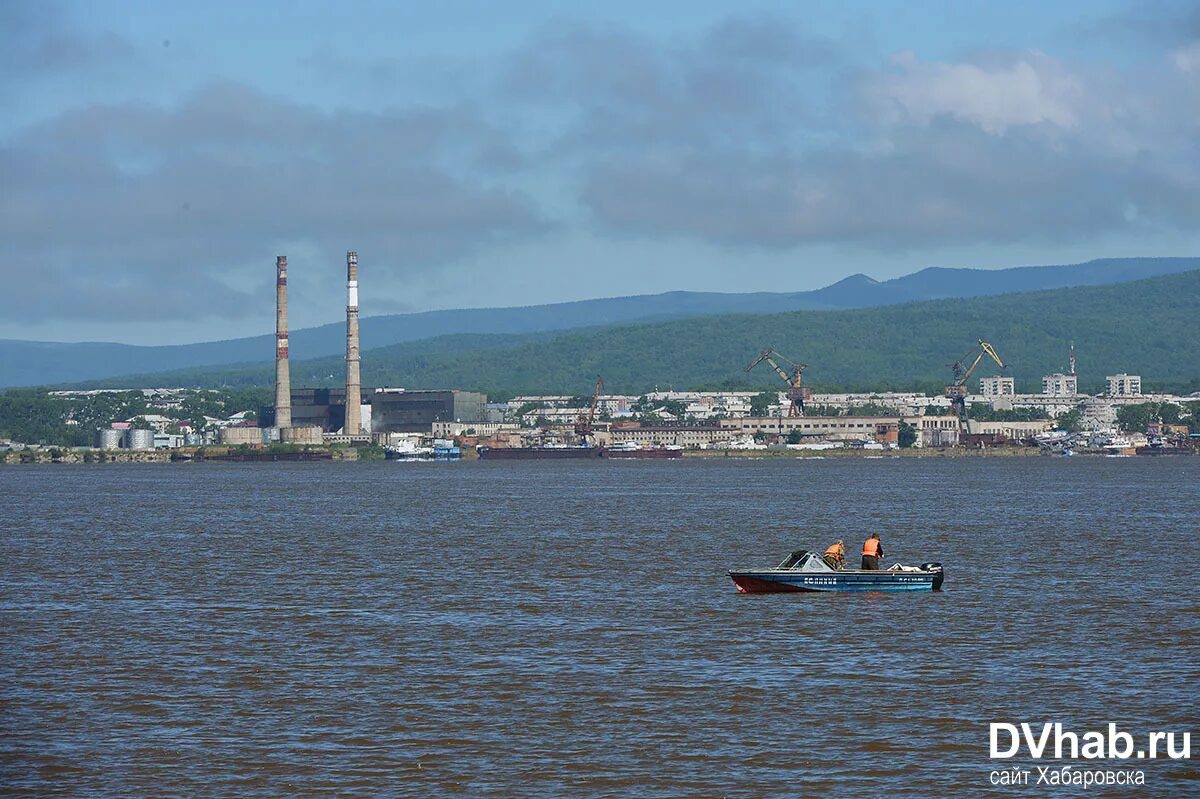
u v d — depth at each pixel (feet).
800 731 604.08
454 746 586.04
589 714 630.33
